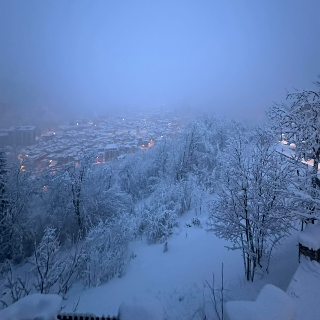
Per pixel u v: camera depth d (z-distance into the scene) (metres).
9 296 8.12
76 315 3.41
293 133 8.02
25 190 15.50
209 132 22.81
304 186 7.13
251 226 7.25
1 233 13.54
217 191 8.92
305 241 6.11
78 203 16.05
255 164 7.35
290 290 5.14
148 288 7.93
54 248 8.61
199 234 12.03
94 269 9.70
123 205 17.36
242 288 6.83
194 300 6.85
